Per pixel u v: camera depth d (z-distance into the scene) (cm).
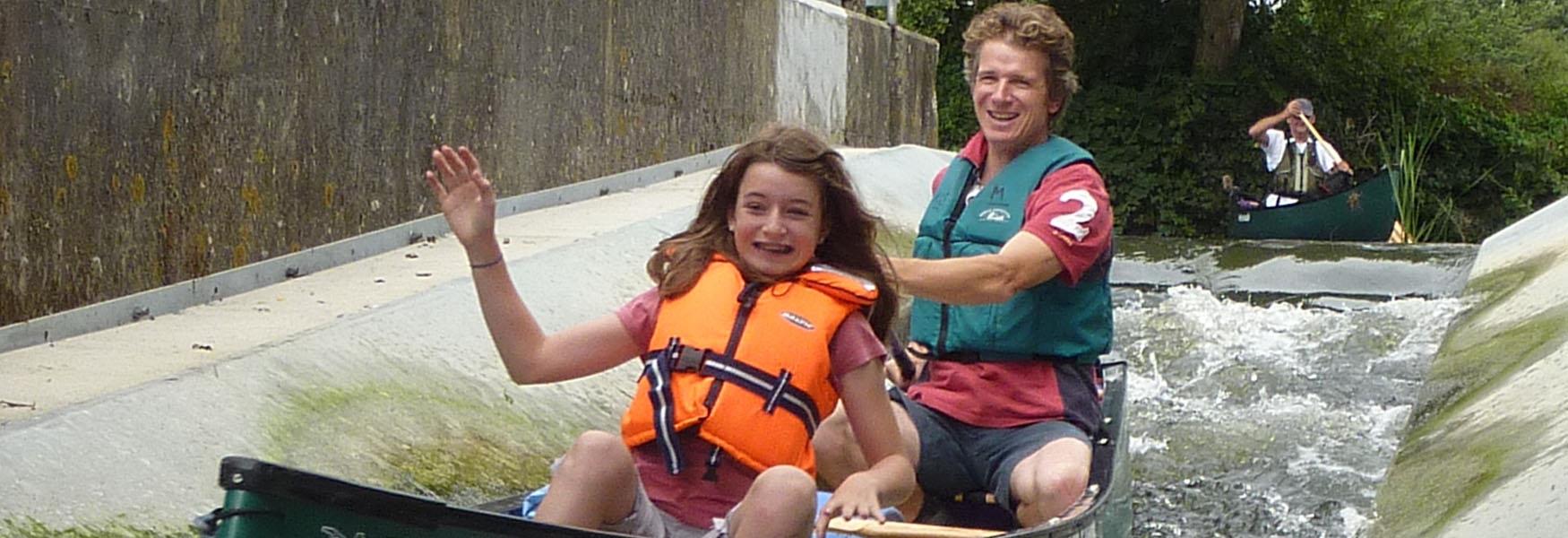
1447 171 2186
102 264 483
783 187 336
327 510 249
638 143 896
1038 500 412
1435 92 2233
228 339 465
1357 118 2208
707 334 331
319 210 600
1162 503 609
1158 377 815
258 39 557
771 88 1091
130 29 490
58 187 462
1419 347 852
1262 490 622
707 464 325
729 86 1023
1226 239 1216
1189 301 983
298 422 421
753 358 329
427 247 657
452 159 326
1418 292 1009
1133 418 728
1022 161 440
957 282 409
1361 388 780
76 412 371
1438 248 1083
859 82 1270
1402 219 2089
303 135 588
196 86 524
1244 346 866
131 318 491
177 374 416
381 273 591
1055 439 427
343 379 453
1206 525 589
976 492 454
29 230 451
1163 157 2128
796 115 1138
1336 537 571
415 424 453
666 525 324
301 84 585
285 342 458
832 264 354
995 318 439
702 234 345
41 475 342
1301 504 606
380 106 640
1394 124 2172
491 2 725
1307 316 928
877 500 327
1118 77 2238
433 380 482
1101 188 433
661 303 344
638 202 802
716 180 345
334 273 589
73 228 469
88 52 472
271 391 427
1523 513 490
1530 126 2217
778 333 331
